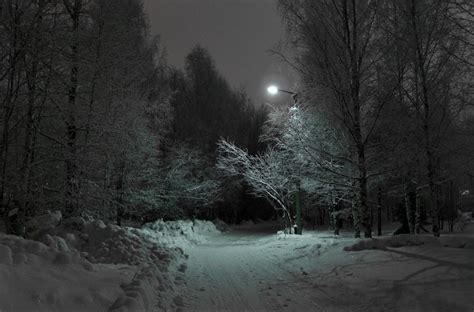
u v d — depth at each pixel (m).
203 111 34.75
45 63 11.67
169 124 28.17
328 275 9.74
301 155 15.59
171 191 26.38
